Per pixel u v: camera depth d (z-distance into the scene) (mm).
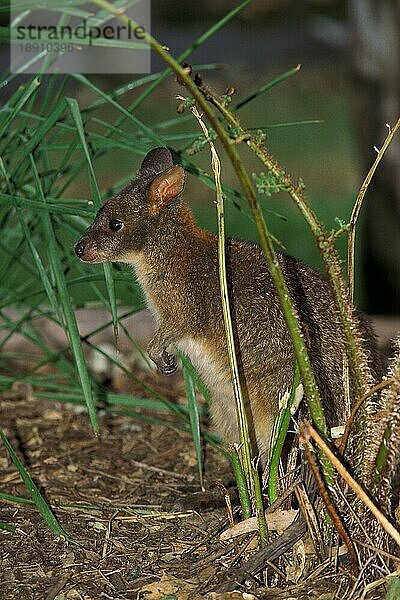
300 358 6816
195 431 9461
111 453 11008
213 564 7707
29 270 11695
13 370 12930
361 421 7145
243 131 6934
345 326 6973
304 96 36031
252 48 40812
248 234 21438
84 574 7805
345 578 7219
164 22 45375
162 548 8289
